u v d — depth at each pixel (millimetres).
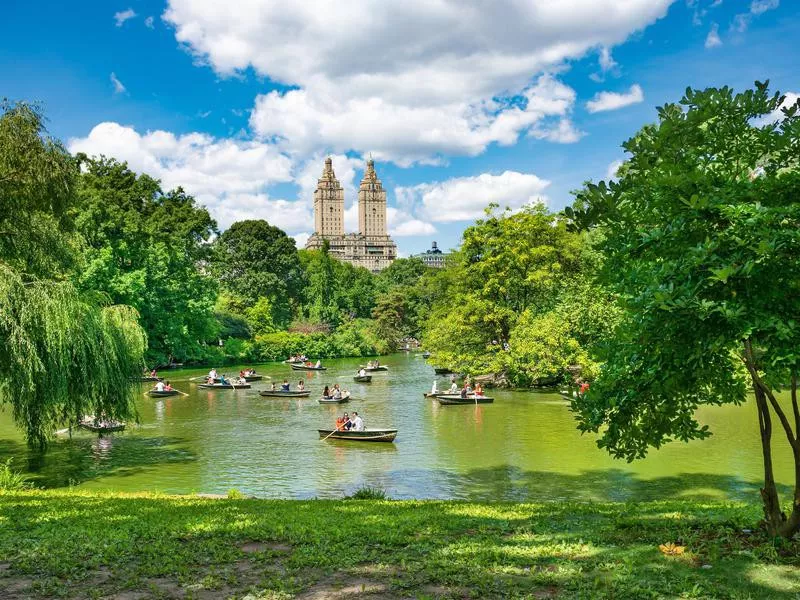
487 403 38812
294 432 30125
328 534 9461
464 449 25625
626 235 8219
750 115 8258
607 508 12148
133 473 21969
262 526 10102
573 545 8477
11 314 18500
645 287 7512
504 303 49188
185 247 70000
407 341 119125
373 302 135000
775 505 8422
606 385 8469
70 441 27891
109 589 7094
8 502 13250
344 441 27734
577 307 42531
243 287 106750
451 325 48875
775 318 6590
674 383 7961
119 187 67375
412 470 22188
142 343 25234
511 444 26375
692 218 7520
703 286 6941
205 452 25578
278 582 7121
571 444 26109
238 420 33781
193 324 69562
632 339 7984
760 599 6438
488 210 49625
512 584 7020
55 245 21719
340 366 76062
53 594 6965
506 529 9820
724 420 29641
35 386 19203
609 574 7277
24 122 19469
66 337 19891
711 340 7012
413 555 8289
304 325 100875
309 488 19875
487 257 48875
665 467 21531
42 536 9414
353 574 7492
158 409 38094
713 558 7613
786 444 24562
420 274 154875
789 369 6859
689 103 8453
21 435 29109
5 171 18969
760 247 6398
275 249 114000
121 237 60094
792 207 6859
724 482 19438
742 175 8211
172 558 8188
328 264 120875
